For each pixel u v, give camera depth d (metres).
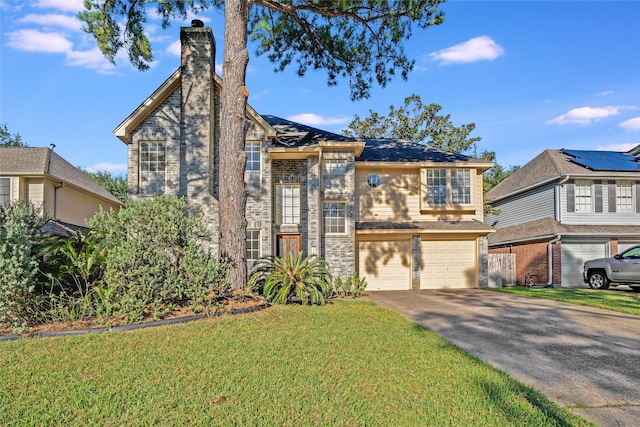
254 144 14.60
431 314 9.54
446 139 31.47
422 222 16.81
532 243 19.20
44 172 15.66
